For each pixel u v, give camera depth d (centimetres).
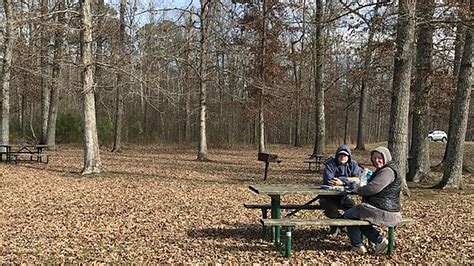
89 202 1047
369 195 643
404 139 1117
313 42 2083
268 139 4459
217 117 3969
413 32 1077
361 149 3159
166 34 1786
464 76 1286
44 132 2931
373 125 5766
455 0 1198
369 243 682
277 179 1572
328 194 670
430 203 1086
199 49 2166
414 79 1458
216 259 622
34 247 675
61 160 2075
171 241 718
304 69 2728
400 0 1068
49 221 852
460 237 752
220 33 2217
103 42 1791
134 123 3909
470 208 1025
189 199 1108
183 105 3941
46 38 1969
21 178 1384
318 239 732
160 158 2406
